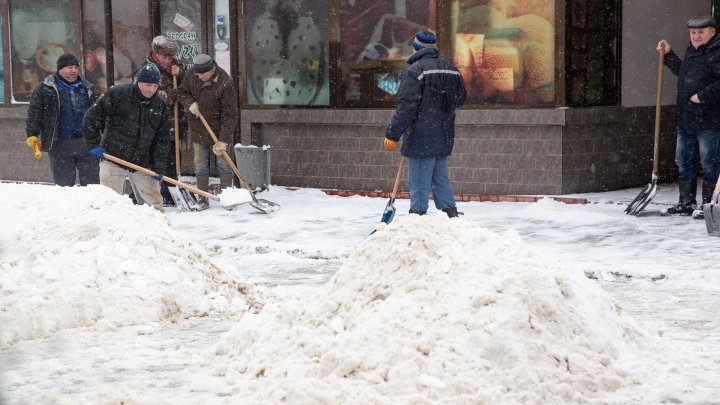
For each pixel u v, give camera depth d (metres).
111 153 12.10
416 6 16.16
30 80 20.11
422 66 11.77
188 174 18.88
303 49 17.38
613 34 16.12
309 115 17.11
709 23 13.29
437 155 11.88
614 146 16.19
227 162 16.05
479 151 15.73
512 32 15.41
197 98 15.61
